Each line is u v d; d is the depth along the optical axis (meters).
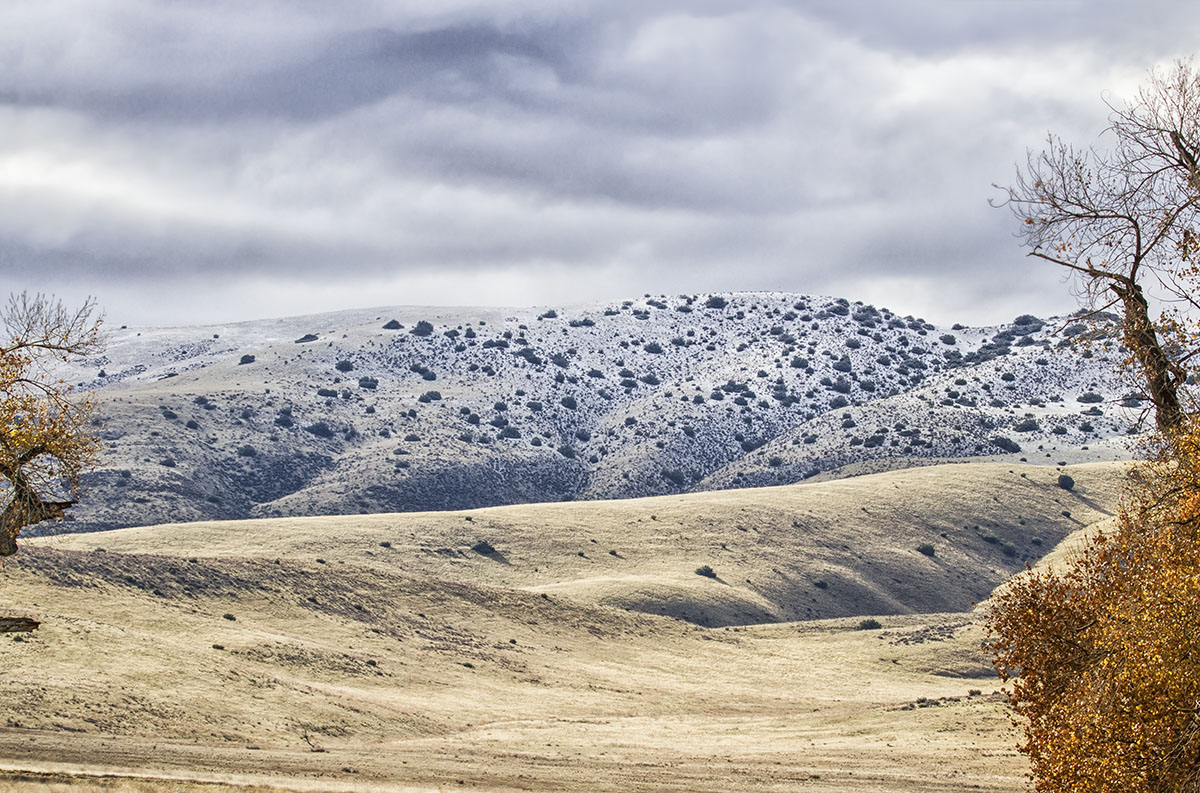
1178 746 21.56
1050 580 26.53
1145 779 21.66
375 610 113.31
